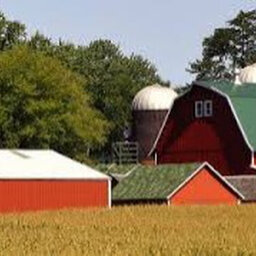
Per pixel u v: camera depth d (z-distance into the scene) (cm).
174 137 15675
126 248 5034
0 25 19438
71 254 4722
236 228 6906
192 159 15312
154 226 7344
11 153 12388
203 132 15200
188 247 4972
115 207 11362
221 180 13212
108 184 12175
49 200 11656
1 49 19425
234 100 14862
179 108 15625
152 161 15988
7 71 15612
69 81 16162
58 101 15800
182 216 9288
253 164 14488
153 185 13075
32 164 11950
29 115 15600
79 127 16012
